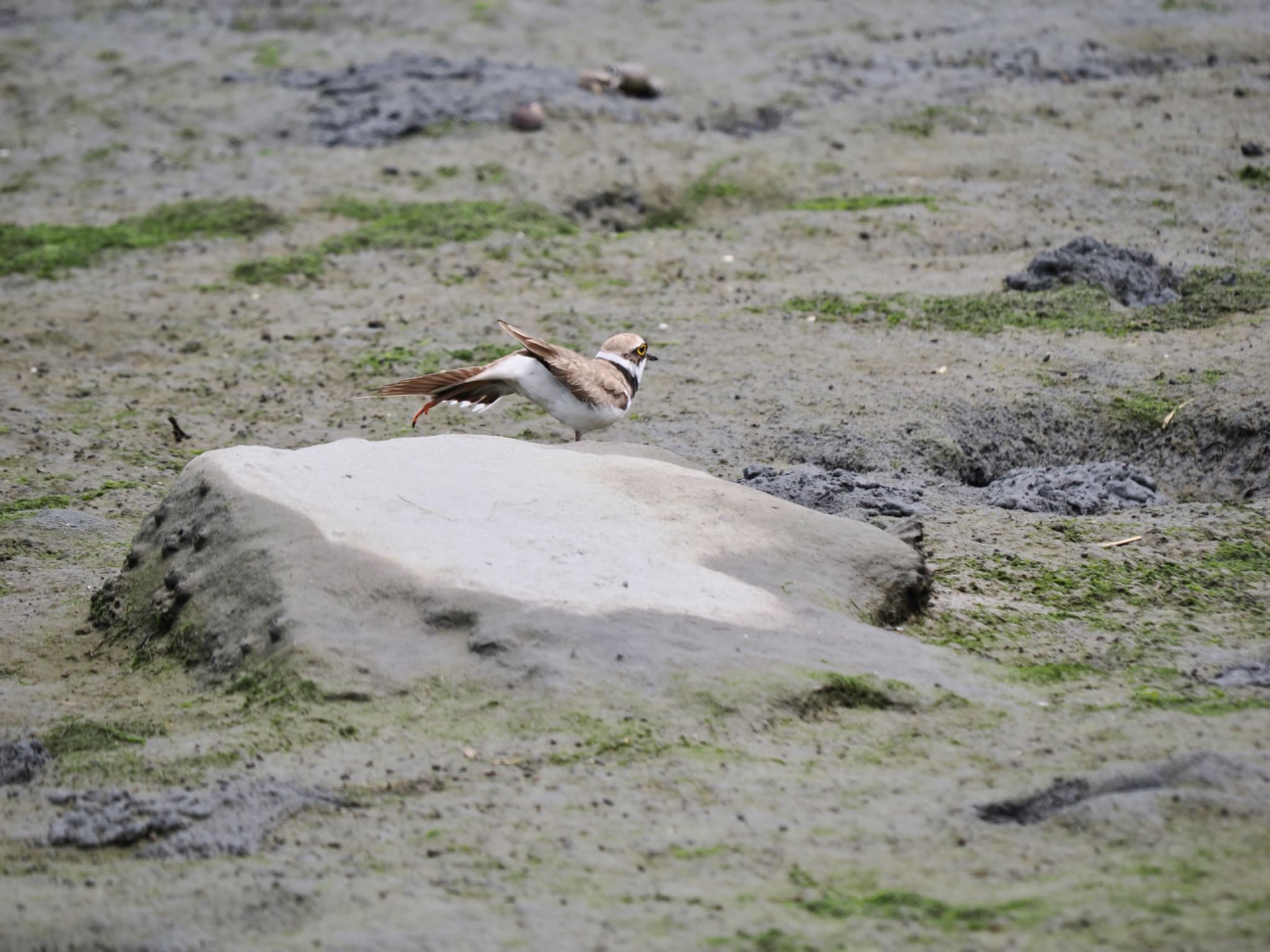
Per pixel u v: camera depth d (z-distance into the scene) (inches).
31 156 1635.1
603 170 1561.3
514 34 1987.0
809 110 1721.2
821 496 837.2
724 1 2123.5
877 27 1996.8
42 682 631.2
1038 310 1171.3
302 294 1304.1
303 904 424.2
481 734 528.1
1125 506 858.8
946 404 994.1
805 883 429.1
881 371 1066.7
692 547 651.5
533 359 788.6
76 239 1422.2
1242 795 460.1
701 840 455.8
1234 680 591.8
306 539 624.1
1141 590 705.6
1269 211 1384.1
